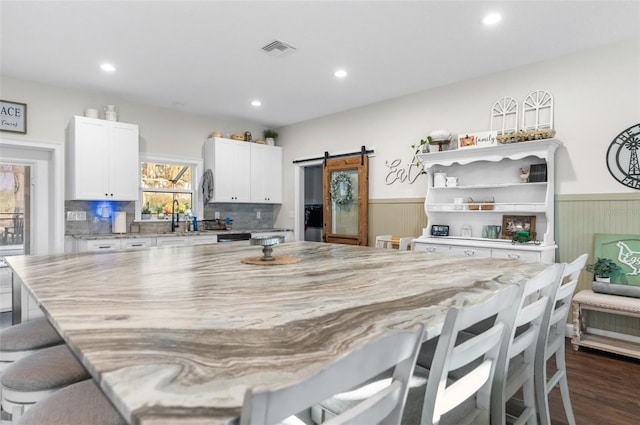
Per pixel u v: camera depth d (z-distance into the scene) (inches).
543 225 143.9
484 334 41.5
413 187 183.9
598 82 131.5
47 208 177.0
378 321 39.1
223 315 40.6
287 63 147.1
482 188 160.4
